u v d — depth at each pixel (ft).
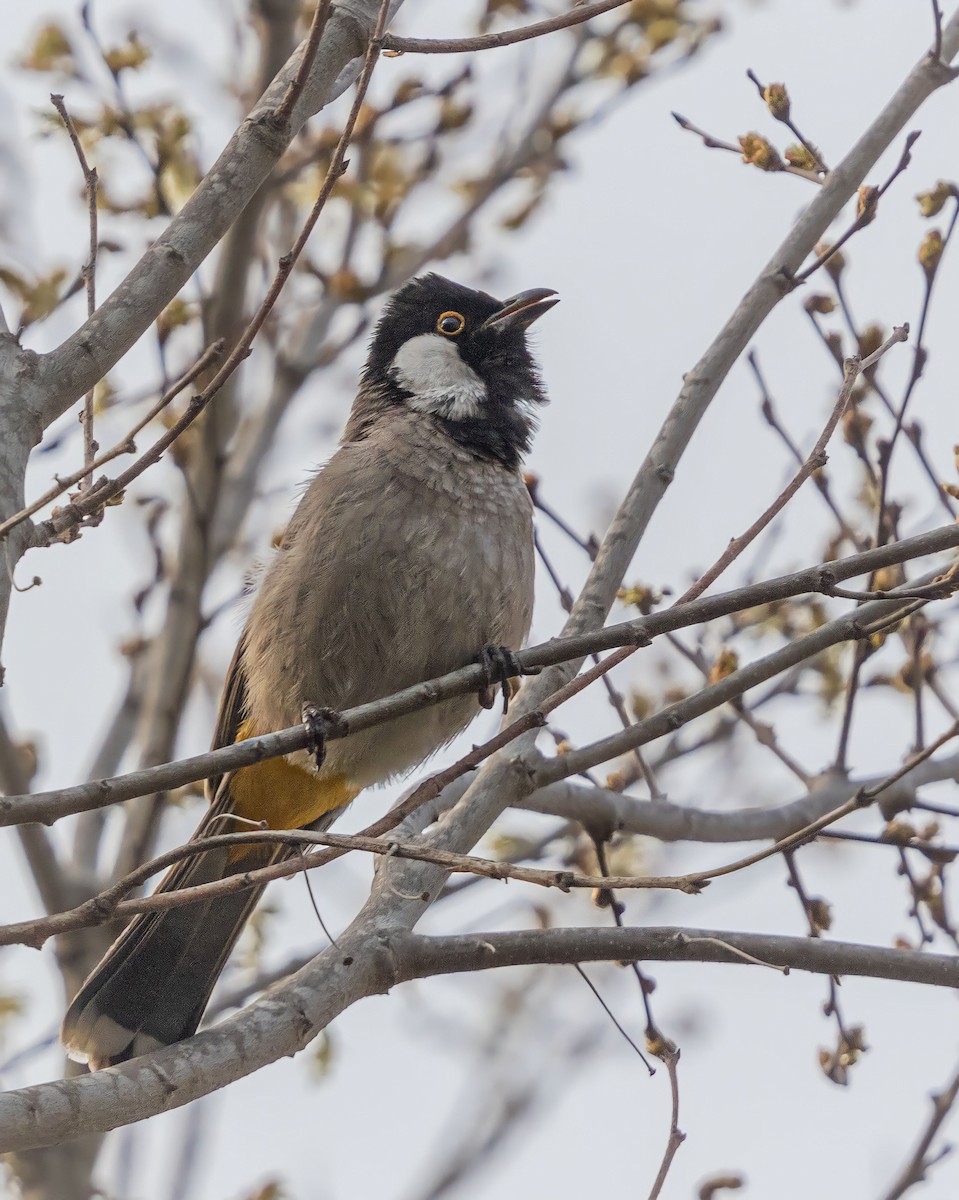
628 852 44.01
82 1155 38.83
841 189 33.04
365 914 28.78
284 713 33.68
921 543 24.31
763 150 32.35
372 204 45.93
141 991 32.40
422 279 38.68
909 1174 31.19
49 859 40.75
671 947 27.71
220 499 44.01
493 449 34.24
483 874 20.99
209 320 42.98
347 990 27.25
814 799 36.70
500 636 33.12
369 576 32.14
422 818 33.99
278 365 47.57
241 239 42.55
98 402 38.73
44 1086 23.41
